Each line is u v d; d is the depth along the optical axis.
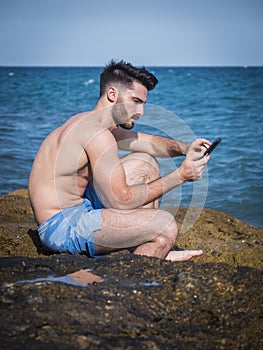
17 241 3.82
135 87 3.28
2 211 4.71
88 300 2.30
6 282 2.46
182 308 2.36
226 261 3.92
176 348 2.03
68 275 2.65
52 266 2.77
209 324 2.26
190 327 2.22
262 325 2.24
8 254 3.59
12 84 45.59
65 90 36.50
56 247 3.26
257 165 9.27
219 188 7.65
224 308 2.36
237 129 14.49
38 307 2.20
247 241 4.53
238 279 2.54
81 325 2.09
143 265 2.77
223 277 2.56
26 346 1.91
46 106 22.62
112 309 2.25
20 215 4.61
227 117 17.92
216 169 8.93
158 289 2.48
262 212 6.63
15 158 9.41
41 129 13.94
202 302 2.40
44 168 3.28
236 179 8.23
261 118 17.52
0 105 22.67
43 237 3.29
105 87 3.34
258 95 29.34
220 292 2.47
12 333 1.99
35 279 2.58
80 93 33.06
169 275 2.63
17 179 7.97
